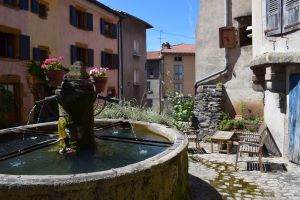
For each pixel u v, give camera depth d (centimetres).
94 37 2158
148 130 758
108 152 573
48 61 545
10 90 1507
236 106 1301
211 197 595
